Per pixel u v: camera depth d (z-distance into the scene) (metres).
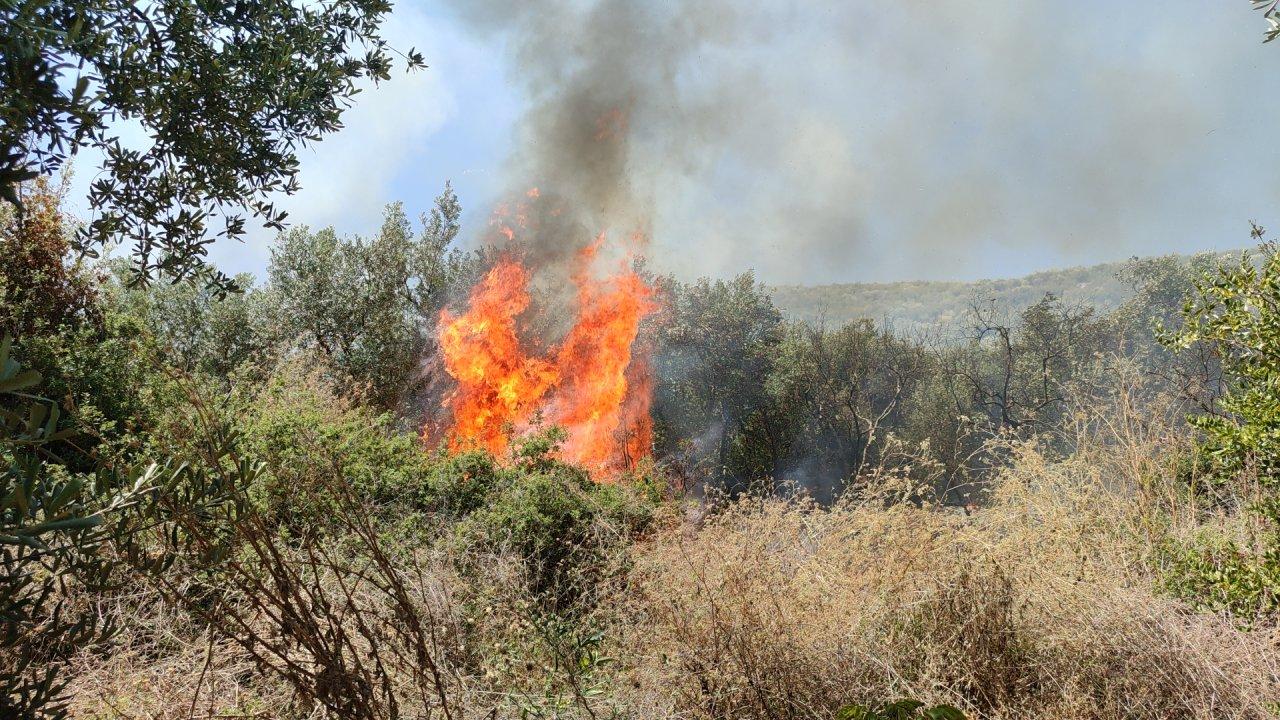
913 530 4.33
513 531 5.52
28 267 11.48
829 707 3.51
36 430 1.59
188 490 2.29
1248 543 4.18
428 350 22.28
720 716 3.57
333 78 3.69
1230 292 3.63
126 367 9.18
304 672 2.62
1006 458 5.73
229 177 3.38
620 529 5.77
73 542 2.00
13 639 1.87
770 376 29.12
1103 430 5.61
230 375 9.62
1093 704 3.34
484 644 3.86
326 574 3.93
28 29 1.98
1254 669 3.24
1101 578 4.03
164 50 3.05
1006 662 3.64
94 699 3.12
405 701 3.21
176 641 3.45
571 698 3.60
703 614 3.82
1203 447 4.07
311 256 20.47
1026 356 26.88
